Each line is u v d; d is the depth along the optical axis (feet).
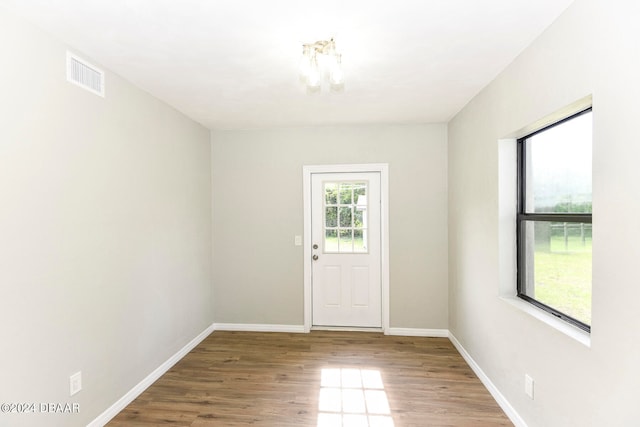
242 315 13.29
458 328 11.22
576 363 5.27
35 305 5.76
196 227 11.93
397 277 12.68
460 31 6.07
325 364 10.16
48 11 5.36
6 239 5.29
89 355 6.95
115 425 7.28
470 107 9.90
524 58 6.75
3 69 5.25
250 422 7.35
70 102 6.50
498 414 7.64
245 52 6.84
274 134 13.01
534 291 7.51
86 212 6.89
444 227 12.44
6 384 5.30
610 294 4.56
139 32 6.04
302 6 5.27
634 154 4.13
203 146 12.56
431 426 7.19
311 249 13.19
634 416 4.19
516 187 7.97
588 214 5.68
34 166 5.75
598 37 4.68
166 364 9.84
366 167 12.69
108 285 7.51
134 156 8.46
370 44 6.54
